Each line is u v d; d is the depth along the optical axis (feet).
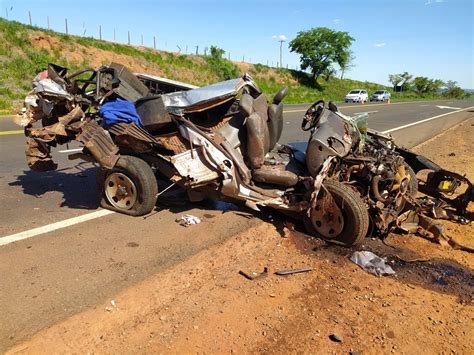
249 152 17.44
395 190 16.62
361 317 11.19
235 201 17.97
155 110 17.33
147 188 17.17
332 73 209.46
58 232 15.92
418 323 11.03
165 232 16.33
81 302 11.19
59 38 101.14
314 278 13.29
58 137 18.61
